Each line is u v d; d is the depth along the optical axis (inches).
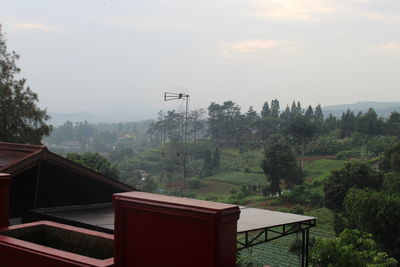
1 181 152.7
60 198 359.3
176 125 4498.0
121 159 4156.0
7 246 126.7
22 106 813.2
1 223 153.9
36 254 117.1
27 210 337.4
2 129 788.0
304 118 2795.3
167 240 96.0
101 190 389.1
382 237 790.5
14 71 838.5
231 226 90.7
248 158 3472.0
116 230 106.3
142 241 101.3
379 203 809.5
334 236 1157.7
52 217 322.0
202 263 89.0
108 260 108.2
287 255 898.7
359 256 356.8
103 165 1460.4
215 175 3159.5
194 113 4411.9
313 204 1705.2
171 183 2960.1
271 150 2112.5
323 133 3225.9
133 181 2933.1
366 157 2568.9
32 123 841.5
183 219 92.7
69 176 357.1
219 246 86.8
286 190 2202.3
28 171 324.8
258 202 1958.7
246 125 4205.2
